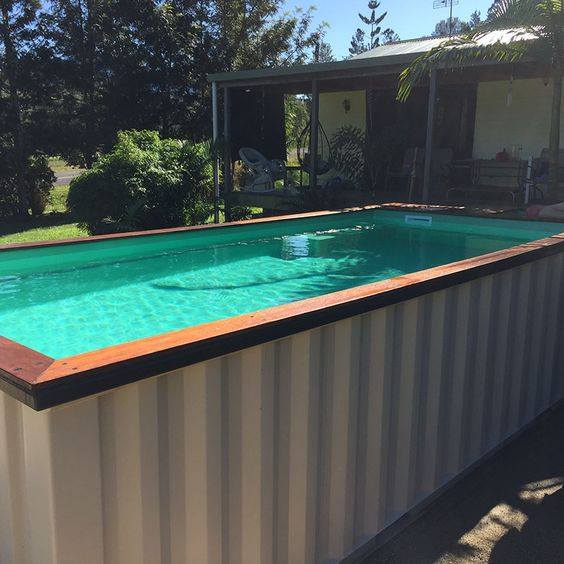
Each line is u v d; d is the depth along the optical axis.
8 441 1.56
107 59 17.03
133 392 1.54
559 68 7.92
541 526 2.56
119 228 10.30
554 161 8.26
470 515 2.64
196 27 18.33
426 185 9.43
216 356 1.68
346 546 2.29
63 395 1.37
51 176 16.97
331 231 8.16
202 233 6.54
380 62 9.61
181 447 1.68
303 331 1.93
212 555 1.80
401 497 2.56
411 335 2.46
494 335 3.04
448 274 2.55
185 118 18.41
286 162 15.28
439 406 2.69
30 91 16.59
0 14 15.97
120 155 10.88
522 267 3.17
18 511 1.61
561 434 3.44
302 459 2.05
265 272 6.21
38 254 5.45
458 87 11.98
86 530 1.49
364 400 2.29
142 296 5.28
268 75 11.19
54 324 4.54
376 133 12.73
